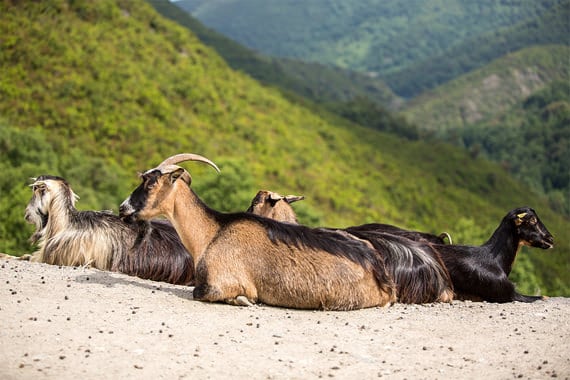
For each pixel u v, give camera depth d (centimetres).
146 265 1009
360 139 13138
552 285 7000
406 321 775
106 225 1030
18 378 548
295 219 1162
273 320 750
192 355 621
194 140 7506
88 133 6494
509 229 984
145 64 8738
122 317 723
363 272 827
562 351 662
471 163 14788
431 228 9269
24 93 6575
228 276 804
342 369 604
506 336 719
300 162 8938
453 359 639
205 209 842
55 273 920
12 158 4678
